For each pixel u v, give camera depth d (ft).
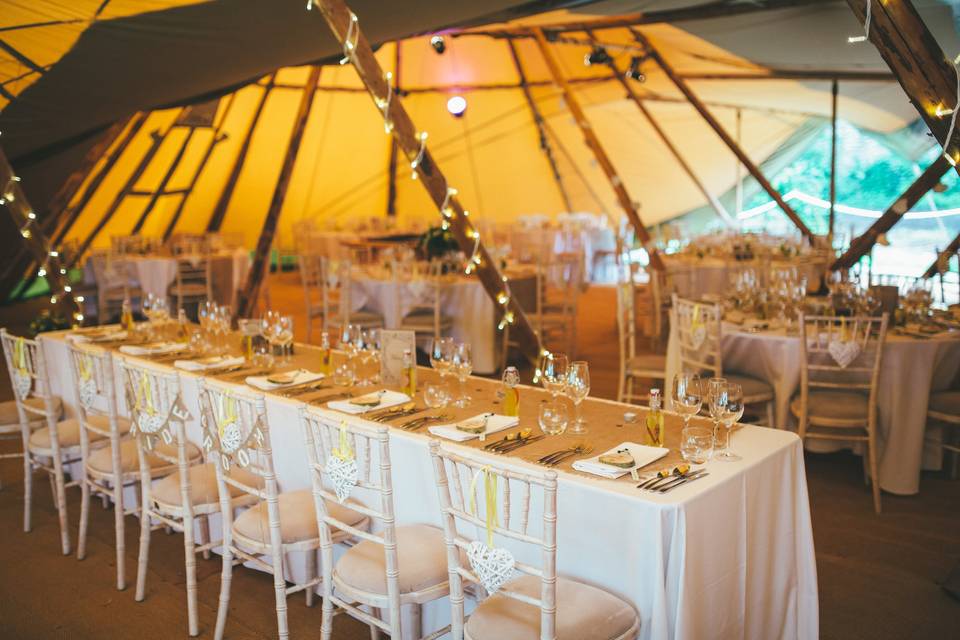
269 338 12.89
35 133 21.35
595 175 44.55
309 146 41.39
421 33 20.84
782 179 43.93
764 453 8.59
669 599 7.43
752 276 18.25
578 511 7.86
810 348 14.30
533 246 32.65
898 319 15.12
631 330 17.66
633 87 36.78
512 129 42.75
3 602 11.04
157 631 10.30
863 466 15.17
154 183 34.94
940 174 21.56
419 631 9.64
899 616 10.15
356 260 28.78
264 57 19.75
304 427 8.59
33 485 15.31
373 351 12.08
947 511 13.34
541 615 6.75
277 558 9.36
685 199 44.86
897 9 9.32
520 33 27.78
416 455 9.17
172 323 16.65
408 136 14.61
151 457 11.72
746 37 22.54
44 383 12.44
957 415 13.75
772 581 8.91
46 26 15.83
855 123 37.27
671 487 7.63
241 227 43.06
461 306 22.68
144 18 15.96
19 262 31.07
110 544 12.81
